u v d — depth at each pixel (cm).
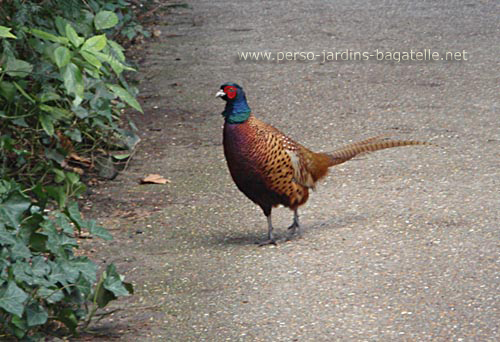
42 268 775
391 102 1605
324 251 998
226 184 1237
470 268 935
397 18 2316
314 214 1120
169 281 934
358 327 815
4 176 1109
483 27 2192
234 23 2297
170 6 2425
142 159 1344
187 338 808
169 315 855
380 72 1814
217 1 2600
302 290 898
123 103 1472
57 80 1173
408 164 1285
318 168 1057
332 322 827
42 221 798
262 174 999
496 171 1244
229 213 1136
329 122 1498
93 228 857
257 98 1653
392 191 1182
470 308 845
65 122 1225
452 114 1524
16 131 1170
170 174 1279
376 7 2470
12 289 719
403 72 1809
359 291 891
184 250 1020
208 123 1514
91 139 1320
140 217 1127
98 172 1284
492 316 829
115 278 803
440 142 1377
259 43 2075
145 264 982
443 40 2067
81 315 815
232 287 913
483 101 1598
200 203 1170
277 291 898
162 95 1677
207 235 1066
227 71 1842
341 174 1255
